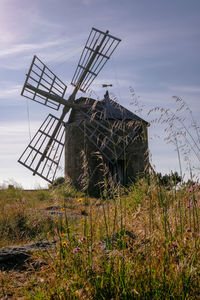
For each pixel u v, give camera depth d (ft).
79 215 28.17
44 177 62.18
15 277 13.05
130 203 20.58
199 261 10.71
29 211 28.12
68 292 10.05
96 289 9.89
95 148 63.10
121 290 9.64
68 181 13.99
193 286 9.72
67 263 11.76
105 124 62.23
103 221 15.94
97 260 11.13
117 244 11.84
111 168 62.49
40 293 10.55
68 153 67.26
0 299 11.10
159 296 9.23
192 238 12.08
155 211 14.55
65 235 13.46
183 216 13.84
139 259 11.25
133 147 62.03
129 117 61.93
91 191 60.39
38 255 13.71
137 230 13.93
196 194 14.74
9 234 22.97
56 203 13.65
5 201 40.96
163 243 11.56
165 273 10.20
